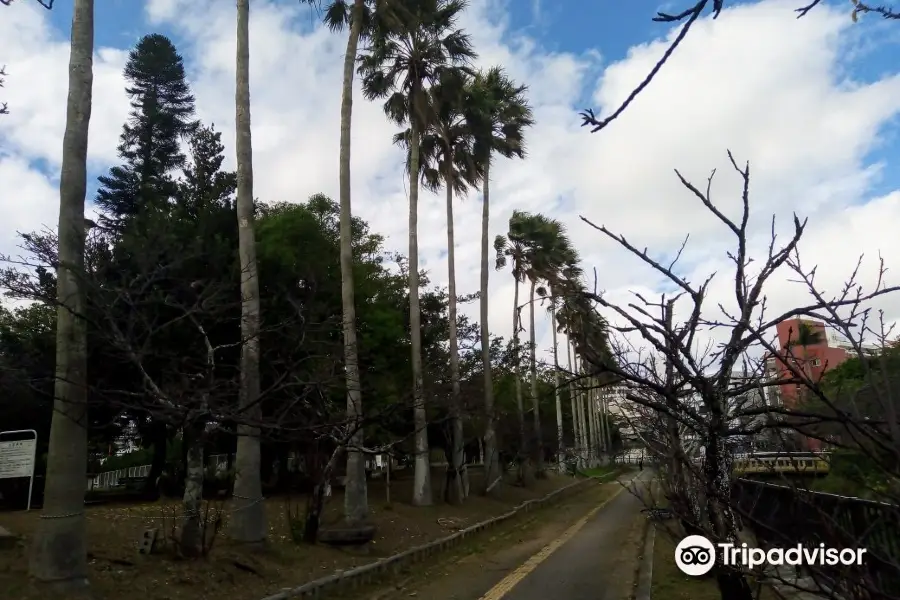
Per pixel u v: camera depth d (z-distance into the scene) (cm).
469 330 2892
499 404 3117
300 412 1067
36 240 912
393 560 1223
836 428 342
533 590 1077
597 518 2252
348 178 1694
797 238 367
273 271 1739
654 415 700
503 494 2647
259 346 1162
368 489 2438
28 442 1386
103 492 2277
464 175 2692
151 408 813
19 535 986
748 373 475
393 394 2005
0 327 1666
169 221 1405
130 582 862
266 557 1128
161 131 2914
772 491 713
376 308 2347
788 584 351
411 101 2289
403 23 2119
